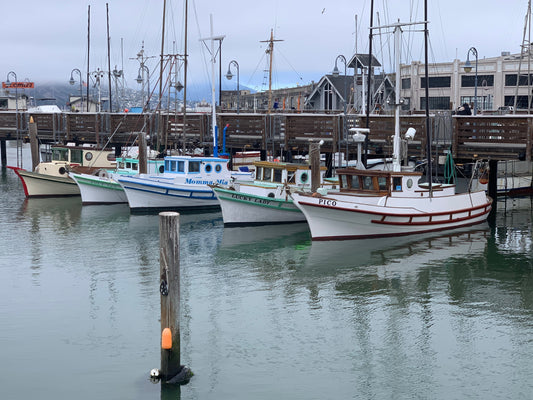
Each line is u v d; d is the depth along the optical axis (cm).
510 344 1761
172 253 1480
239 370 1608
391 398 1478
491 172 3944
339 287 2266
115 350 1722
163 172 4325
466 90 8188
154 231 3294
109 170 4462
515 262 2589
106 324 1912
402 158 3184
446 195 3161
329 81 7319
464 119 3531
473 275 2408
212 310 2033
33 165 4766
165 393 1488
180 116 5106
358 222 2944
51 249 2861
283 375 1584
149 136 5100
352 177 2997
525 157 3359
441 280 2344
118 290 2239
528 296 2161
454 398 1477
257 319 1952
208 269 2517
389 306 2067
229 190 3334
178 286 1505
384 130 3872
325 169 3503
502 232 3162
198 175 3956
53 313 2006
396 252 2747
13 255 2745
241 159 5088
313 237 2966
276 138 4475
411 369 1619
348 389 1518
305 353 1709
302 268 2514
